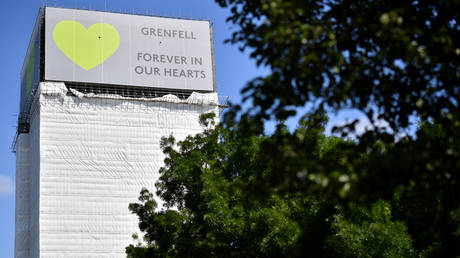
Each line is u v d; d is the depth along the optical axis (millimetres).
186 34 91875
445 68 12672
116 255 80375
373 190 11734
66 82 85312
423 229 25781
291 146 12602
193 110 90000
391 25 12023
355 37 13531
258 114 13336
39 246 78062
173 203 34344
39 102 83750
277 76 12453
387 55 13008
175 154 34625
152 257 32969
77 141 83625
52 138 82750
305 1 13117
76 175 82188
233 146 32500
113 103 86500
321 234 26500
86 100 85562
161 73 89000
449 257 15617
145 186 84562
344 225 24922
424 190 12344
